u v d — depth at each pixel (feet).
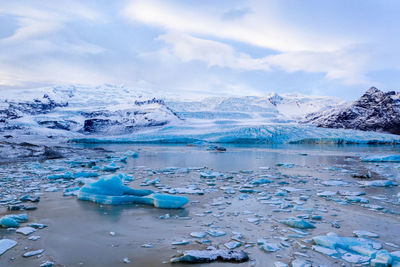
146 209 23.00
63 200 25.82
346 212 22.30
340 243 15.20
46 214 21.27
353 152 96.58
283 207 23.54
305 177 40.55
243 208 23.49
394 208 23.50
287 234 17.30
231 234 17.22
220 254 13.78
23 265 12.78
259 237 16.76
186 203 23.65
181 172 45.57
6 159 59.82
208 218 20.61
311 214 21.70
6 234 16.89
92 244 15.47
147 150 107.55
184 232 17.53
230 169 50.03
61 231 17.56
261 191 30.58
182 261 13.16
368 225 19.06
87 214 21.38
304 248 15.07
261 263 13.24
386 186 33.32
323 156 79.46
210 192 29.94
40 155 67.51
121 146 141.79
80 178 35.91
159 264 13.06
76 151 85.30
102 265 12.91
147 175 42.06
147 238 16.44
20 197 26.73
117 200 24.64
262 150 108.06
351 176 40.98
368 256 13.94
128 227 18.43
